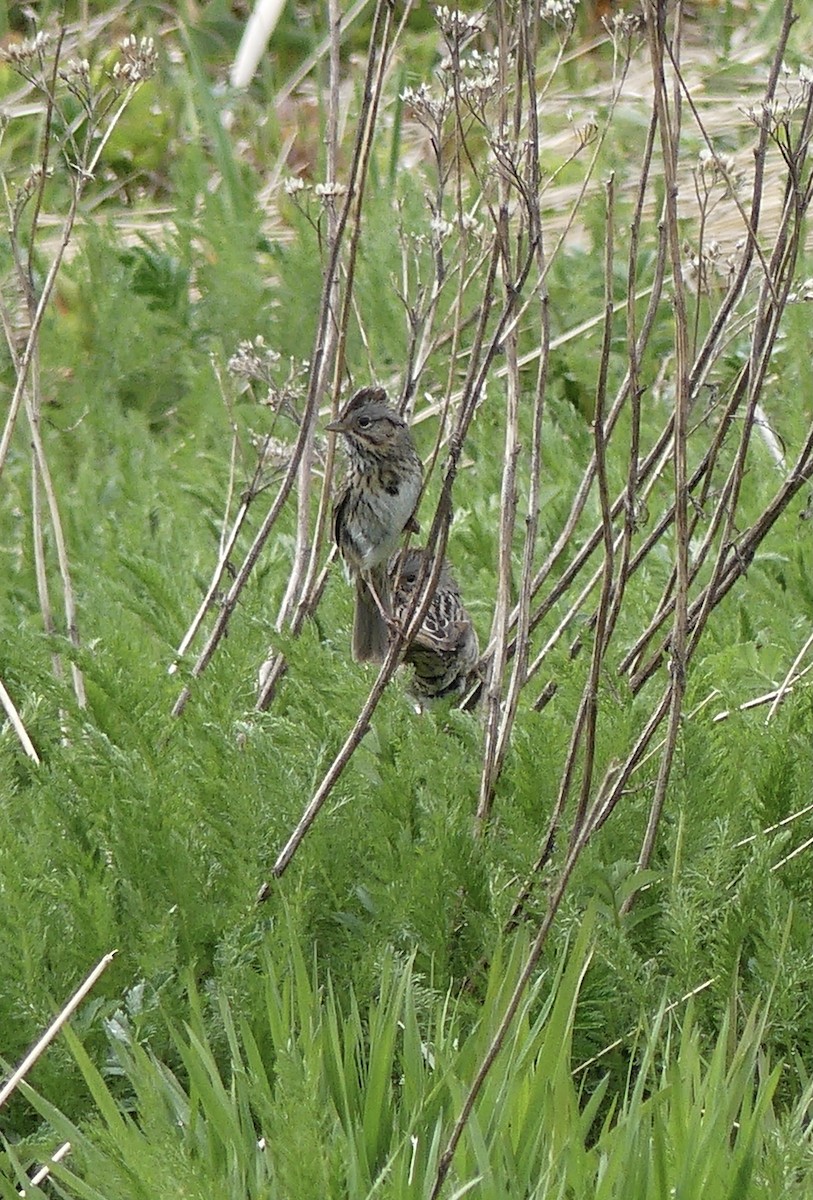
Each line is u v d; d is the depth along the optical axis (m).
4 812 8.09
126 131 19.19
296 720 8.95
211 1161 6.21
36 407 9.77
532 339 15.08
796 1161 5.93
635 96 18.52
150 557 11.99
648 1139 6.04
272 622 10.22
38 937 7.25
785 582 11.70
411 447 9.43
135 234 17.64
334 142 9.33
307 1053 6.34
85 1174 6.39
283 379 15.08
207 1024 7.16
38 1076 7.01
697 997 7.27
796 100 7.40
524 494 12.84
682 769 7.96
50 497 9.72
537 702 8.74
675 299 6.91
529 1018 7.10
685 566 7.23
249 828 7.77
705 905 7.49
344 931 7.68
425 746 8.33
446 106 8.40
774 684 9.75
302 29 21.17
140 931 7.40
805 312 13.66
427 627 10.23
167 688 9.23
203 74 18.52
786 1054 7.13
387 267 15.08
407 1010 6.68
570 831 7.77
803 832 8.01
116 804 7.71
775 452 12.86
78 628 10.98
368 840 8.00
